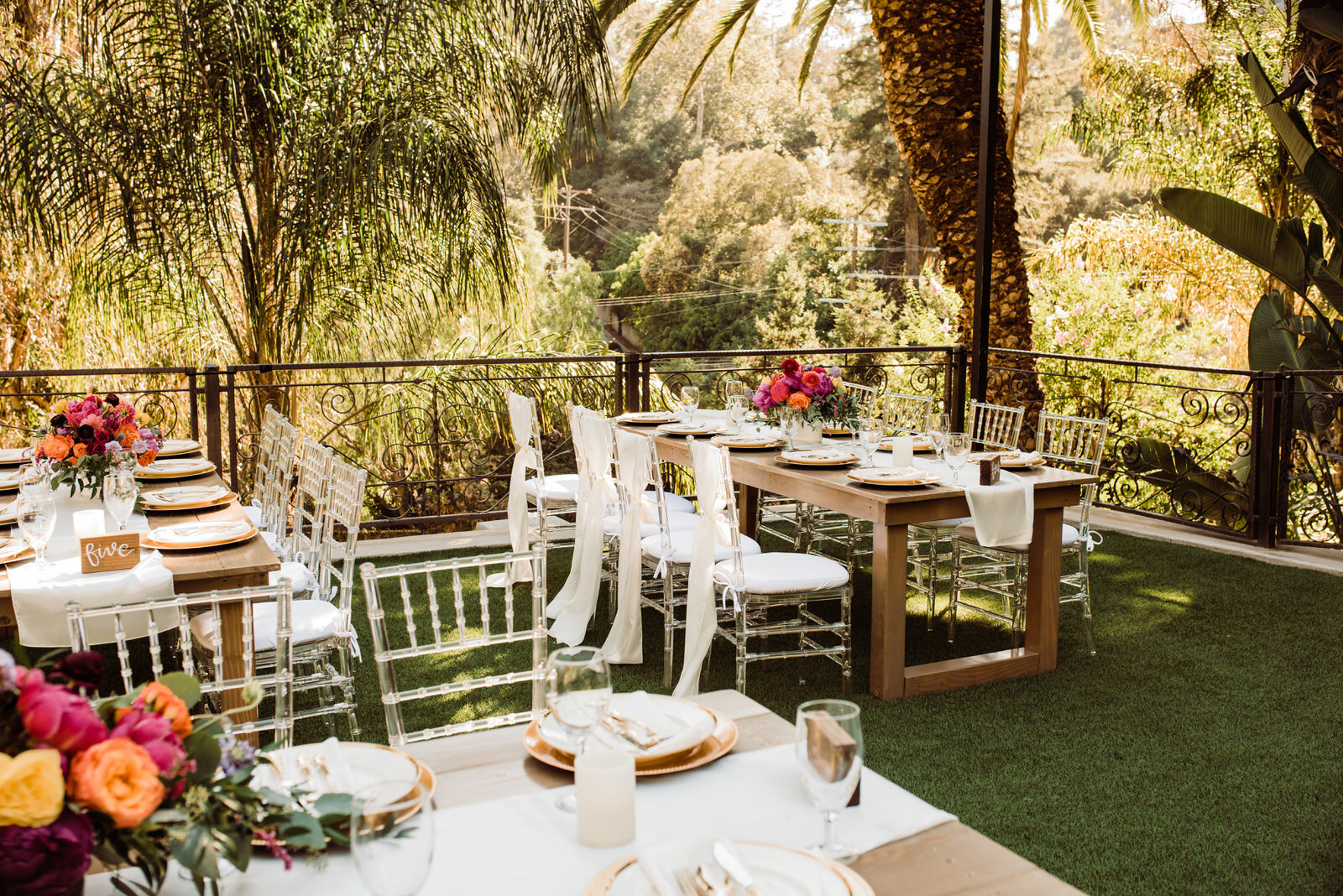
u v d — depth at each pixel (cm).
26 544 286
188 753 108
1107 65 1231
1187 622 449
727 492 343
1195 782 298
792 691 371
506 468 775
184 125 627
